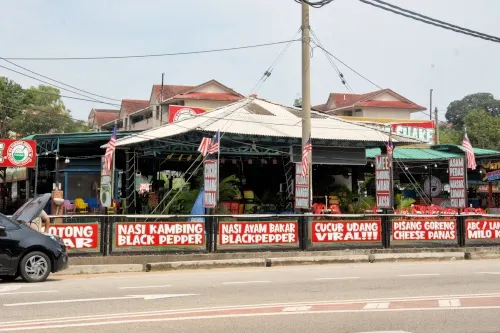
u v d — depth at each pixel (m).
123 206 29.97
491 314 8.92
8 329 7.71
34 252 13.12
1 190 43.88
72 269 15.23
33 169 36.97
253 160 31.45
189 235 16.86
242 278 13.98
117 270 15.68
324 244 18.52
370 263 18.36
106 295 10.94
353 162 28.00
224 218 17.33
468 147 22.11
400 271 15.51
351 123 29.48
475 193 40.62
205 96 56.88
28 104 54.84
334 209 27.19
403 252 19.38
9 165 29.86
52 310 9.23
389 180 22.31
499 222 20.97
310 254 18.17
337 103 66.88
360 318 8.59
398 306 9.64
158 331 7.65
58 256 13.41
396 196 29.39
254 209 29.42
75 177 32.69
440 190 36.22
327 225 18.61
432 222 19.97
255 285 12.46
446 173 39.09
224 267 16.78
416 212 26.33
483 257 20.36
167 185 33.69
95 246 15.80
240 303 9.98
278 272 15.48
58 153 32.12
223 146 28.31
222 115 26.89
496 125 59.62
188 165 34.25
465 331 7.73
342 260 18.25
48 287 12.18
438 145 38.34
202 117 27.25
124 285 12.59
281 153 29.14
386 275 14.44
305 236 18.22
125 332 7.57
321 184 32.59
